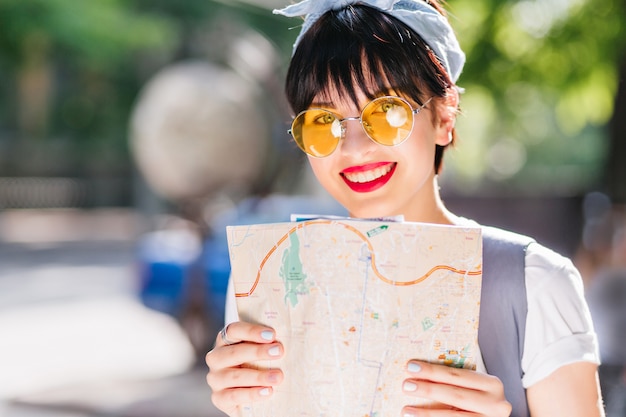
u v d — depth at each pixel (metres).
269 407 1.45
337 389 1.41
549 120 23.89
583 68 7.39
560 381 1.43
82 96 24.67
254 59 11.95
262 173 11.87
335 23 1.56
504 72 7.58
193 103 11.97
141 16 17.53
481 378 1.38
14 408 6.35
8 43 18.83
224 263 7.28
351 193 1.56
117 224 24.91
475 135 13.75
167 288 7.46
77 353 8.38
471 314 1.41
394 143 1.50
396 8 1.60
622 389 4.51
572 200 8.44
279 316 1.44
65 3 16.95
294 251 1.44
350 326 1.41
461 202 10.52
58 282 14.18
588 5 7.15
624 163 6.38
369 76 1.51
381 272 1.41
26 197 26.55
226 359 1.46
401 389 1.40
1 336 9.29
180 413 6.01
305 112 1.56
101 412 6.13
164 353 8.38
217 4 15.88
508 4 7.29
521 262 1.49
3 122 25.77
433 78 1.54
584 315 1.46
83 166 27.45
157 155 12.12
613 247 4.84
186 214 7.61
